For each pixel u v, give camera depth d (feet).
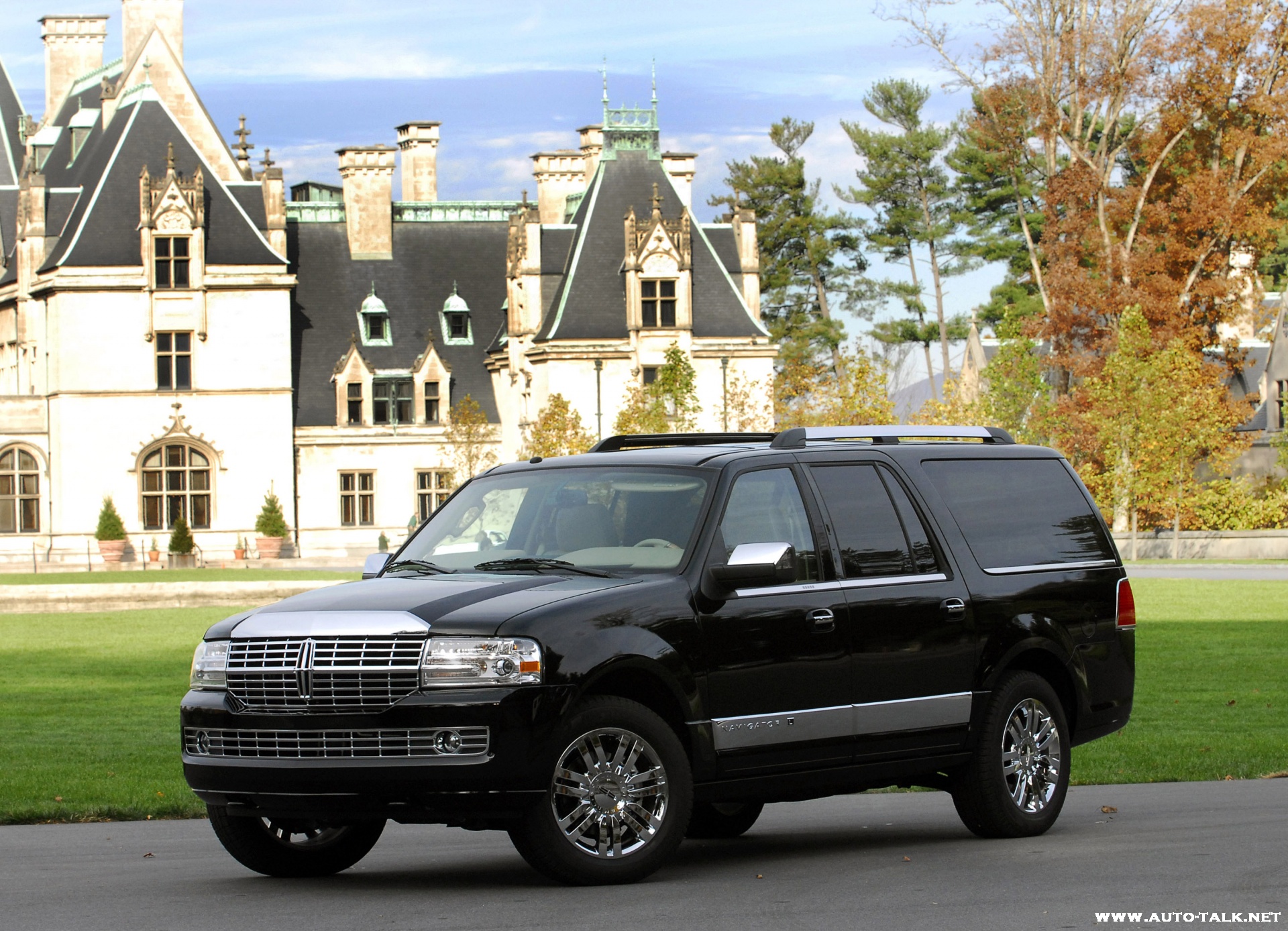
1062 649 44.70
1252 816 46.06
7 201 305.12
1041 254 288.30
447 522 41.47
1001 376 272.92
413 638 34.53
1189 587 166.20
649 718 35.35
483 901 33.50
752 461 40.11
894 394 424.87
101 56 342.44
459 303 314.35
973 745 42.42
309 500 295.89
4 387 300.20
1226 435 261.85
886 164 415.03
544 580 37.09
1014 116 271.49
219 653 36.22
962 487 44.29
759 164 427.74
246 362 283.79
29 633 136.46
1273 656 101.45
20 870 39.32
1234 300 279.49
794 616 38.75
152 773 59.26
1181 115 265.34
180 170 285.23
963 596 42.52
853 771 40.01
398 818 34.35
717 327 282.15
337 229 317.42
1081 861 38.24
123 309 277.03
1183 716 74.49
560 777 34.58
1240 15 254.47
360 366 301.63
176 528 271.90
